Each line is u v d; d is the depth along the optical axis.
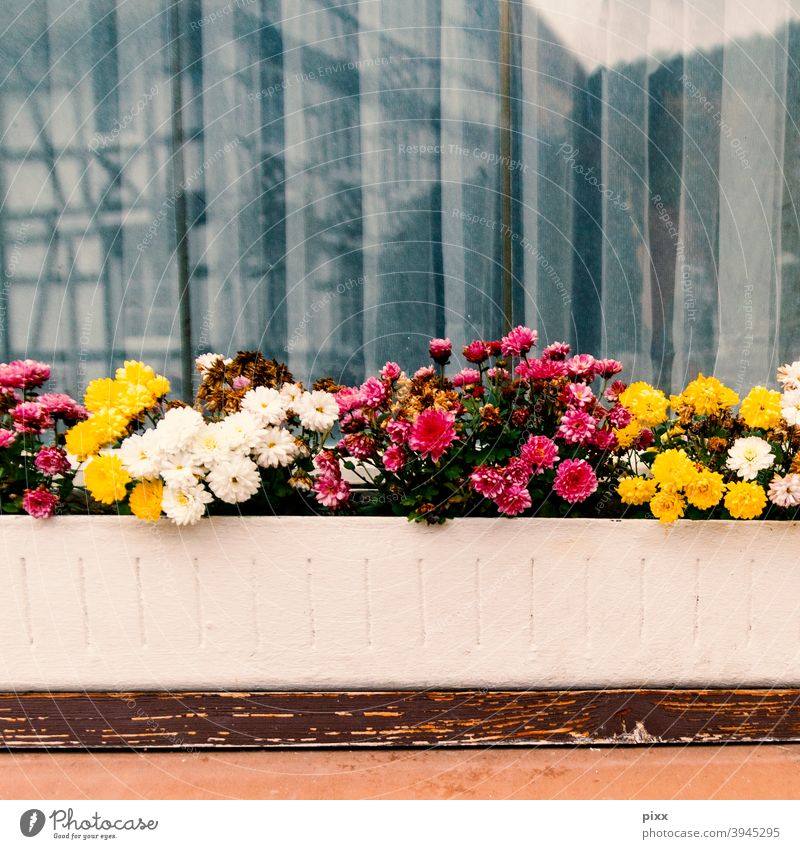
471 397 0.80
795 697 0.73
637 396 0.82
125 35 1.08
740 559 0.72
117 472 0.69
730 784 0.67
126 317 1.11
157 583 0.70
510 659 0.72
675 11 1.11
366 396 0.74
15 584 0.70
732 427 0.79
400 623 0.71
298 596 0.71
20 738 0.71
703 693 0.73
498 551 0.71
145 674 0.71
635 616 0.72
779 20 1.11
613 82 1.13
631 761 0.71
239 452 0.70
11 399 0.77
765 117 1.12
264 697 0.71
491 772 0.69
